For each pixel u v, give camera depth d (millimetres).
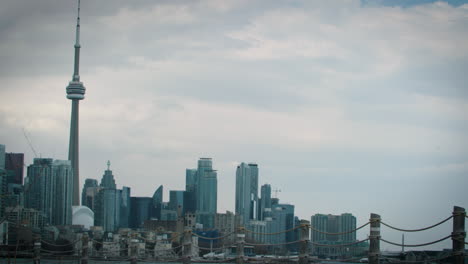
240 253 179000
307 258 160500
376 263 140125
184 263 192500
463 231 127750
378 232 140875
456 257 128000
